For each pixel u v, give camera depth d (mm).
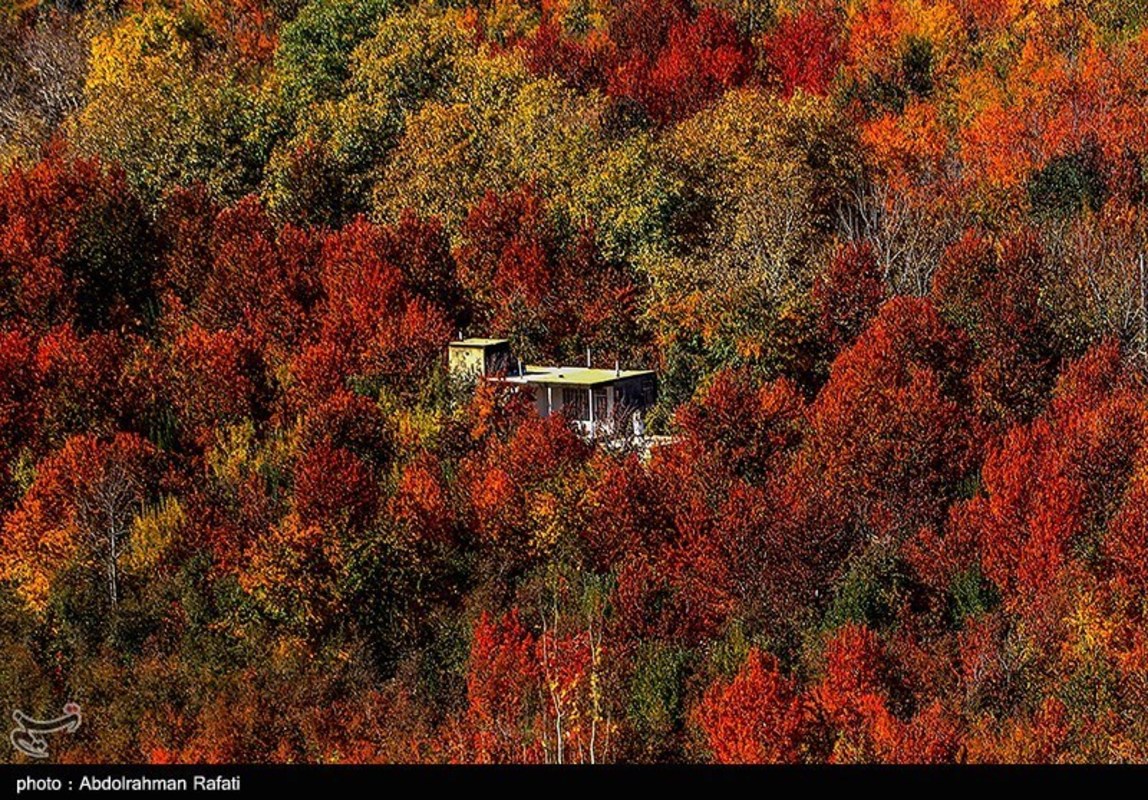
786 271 114875
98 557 85625
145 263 124562
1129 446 91562
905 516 93500
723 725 70000
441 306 119125
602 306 114625
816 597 85625
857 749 69062
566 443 91812
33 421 99562
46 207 123188
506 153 130000
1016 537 88188
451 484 91938
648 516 89562
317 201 131375
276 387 106562
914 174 133875
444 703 75312
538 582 85000
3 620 80688
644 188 119688
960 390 104250
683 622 82000
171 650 78562
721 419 97688
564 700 67562
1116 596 81812
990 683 76625
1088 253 112812
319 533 82375
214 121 137000
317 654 78812
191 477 95688
